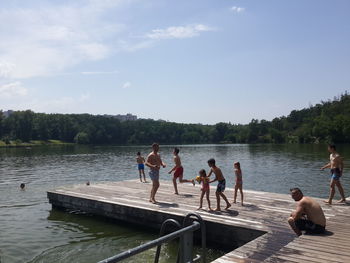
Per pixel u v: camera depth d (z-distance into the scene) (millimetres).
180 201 11219
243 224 8344
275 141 107438
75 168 33688
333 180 10164
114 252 8758
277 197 11578
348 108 103250
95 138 111688
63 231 10750
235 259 6074
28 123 104938
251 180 24359
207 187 9883
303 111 123750
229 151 65938
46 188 20438
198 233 9023
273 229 7938
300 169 30578
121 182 16016
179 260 4367
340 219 8242
